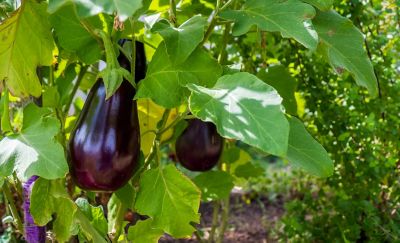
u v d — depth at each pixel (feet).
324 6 3.24
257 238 7.02
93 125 3.03
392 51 5.02
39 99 3.65
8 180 3.80
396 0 4.50
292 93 4.23
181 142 3.83
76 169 3.06
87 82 4.52
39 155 2.83
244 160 5.16
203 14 4.11
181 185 3.30
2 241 5.02
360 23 4.80
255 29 3.98
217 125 2.65
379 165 4.69
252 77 2.81
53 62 3.56
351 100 4.75
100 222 3.67
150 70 3.13
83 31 3.23
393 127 4.74
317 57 4.88
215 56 4.76
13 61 3.22
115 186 3.09
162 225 3.35
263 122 2.63
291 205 5.40
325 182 5.60
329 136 4.93
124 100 3.07
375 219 4.75
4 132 3.34
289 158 3.05
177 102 3.08
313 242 5.41
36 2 3.09
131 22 3.09
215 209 5.49
